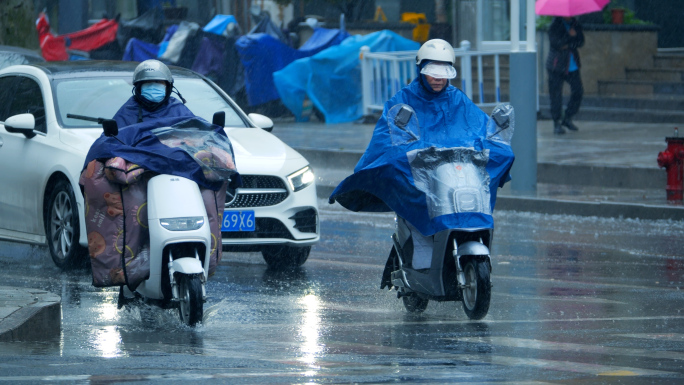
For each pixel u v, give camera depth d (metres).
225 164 13.71
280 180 18.92
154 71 14.05
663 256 21.31
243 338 12.74
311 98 49.59
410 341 12.52
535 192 30.61
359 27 56.16
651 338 12.73
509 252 21.89
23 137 20.08
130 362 10.51
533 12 33.09
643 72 50.53
